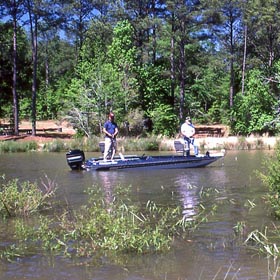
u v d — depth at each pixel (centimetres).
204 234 727
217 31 4169
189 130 1836
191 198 1041
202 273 559
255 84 3781
